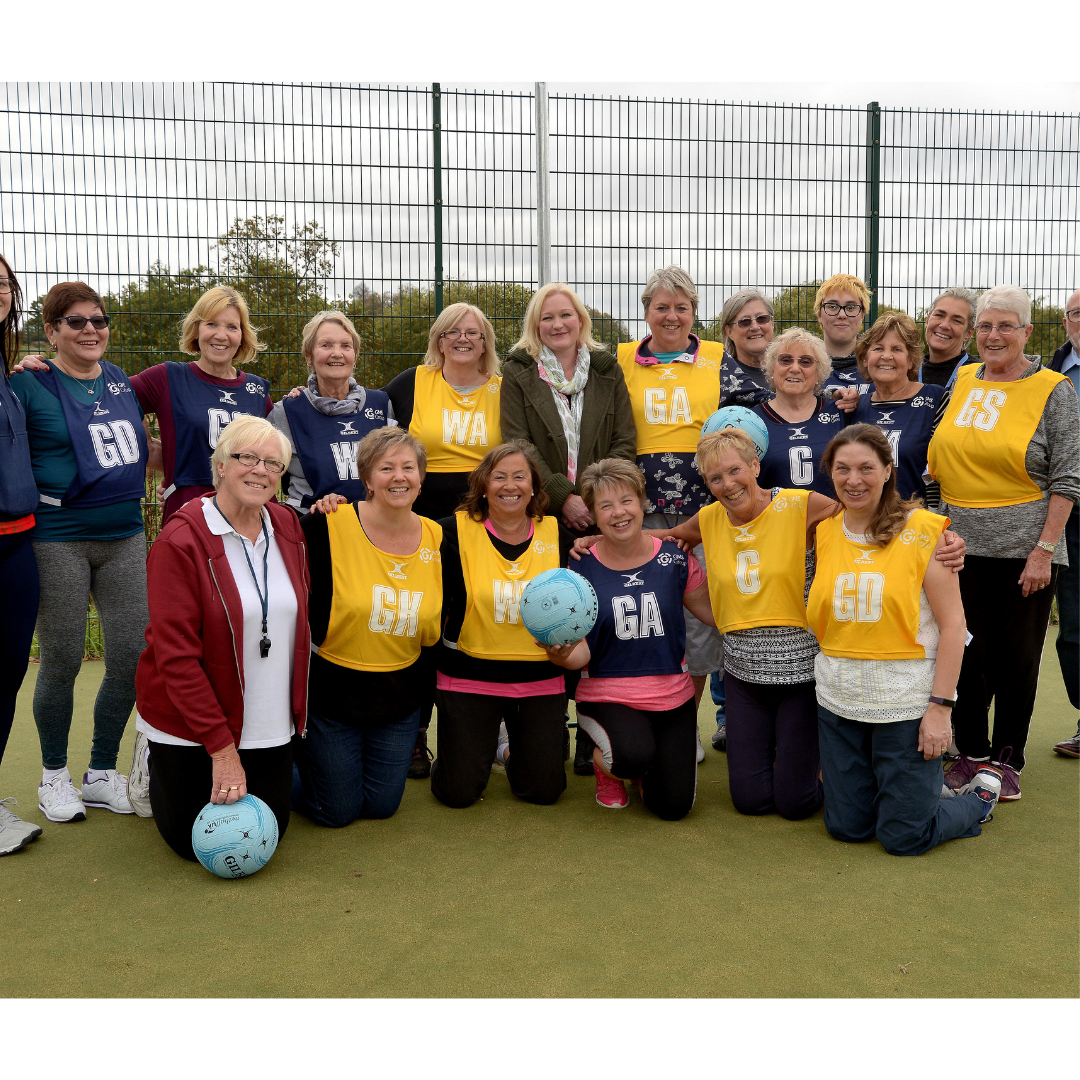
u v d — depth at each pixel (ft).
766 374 13.67
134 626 11.64
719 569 11.87
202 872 10.11
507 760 12.66
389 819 11.84
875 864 10.33
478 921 8.91
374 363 22.74
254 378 13.41
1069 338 14.30
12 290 10.65
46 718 11.56
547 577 11.19
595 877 9.98
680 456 13.50
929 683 10.46
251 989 7.67
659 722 11.89
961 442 12.34
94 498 11.15
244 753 10.42
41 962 8.14
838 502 11.52
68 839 11.06
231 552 10.09
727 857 10.55
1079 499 11.78
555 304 13.17
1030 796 12.55
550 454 13.21
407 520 11.53
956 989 7.65
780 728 11.80
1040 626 12.37
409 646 11.38
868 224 23.61
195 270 21.84
